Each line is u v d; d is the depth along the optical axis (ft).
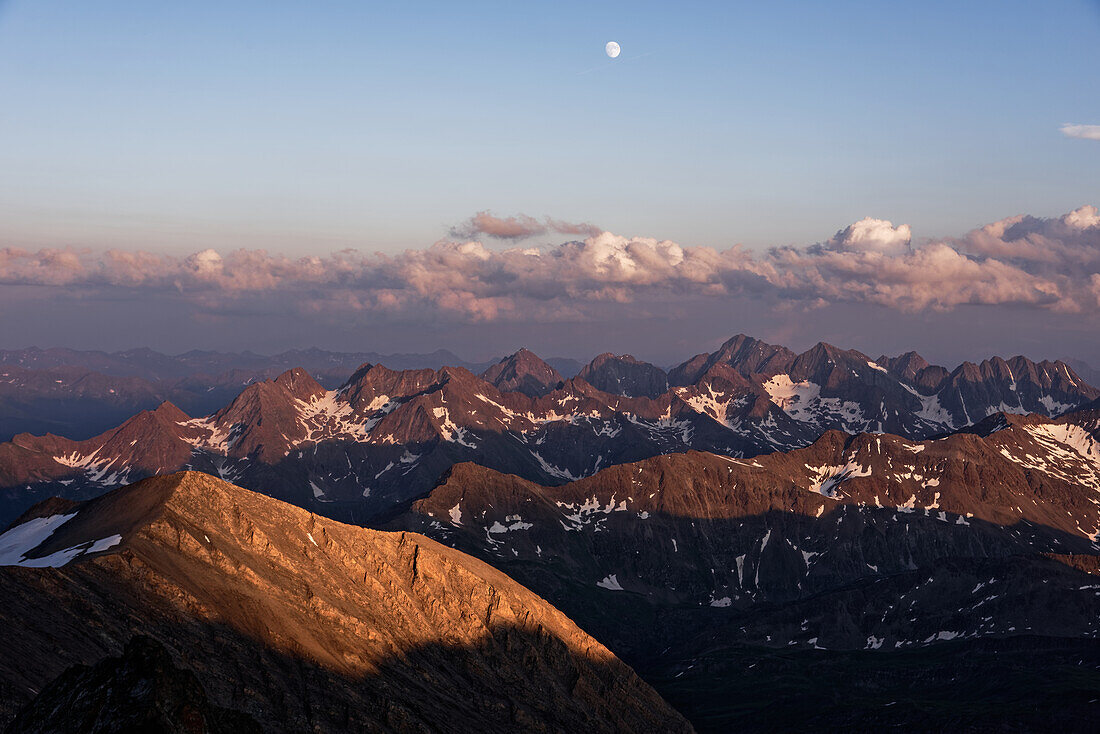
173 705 193.77
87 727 188.03
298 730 492.95
